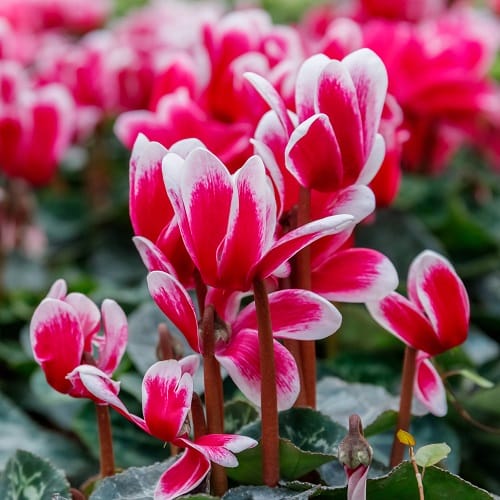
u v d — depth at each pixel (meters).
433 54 1.07
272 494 0.71
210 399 0.71
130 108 1.22
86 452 0.91
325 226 0.67
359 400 0.81
